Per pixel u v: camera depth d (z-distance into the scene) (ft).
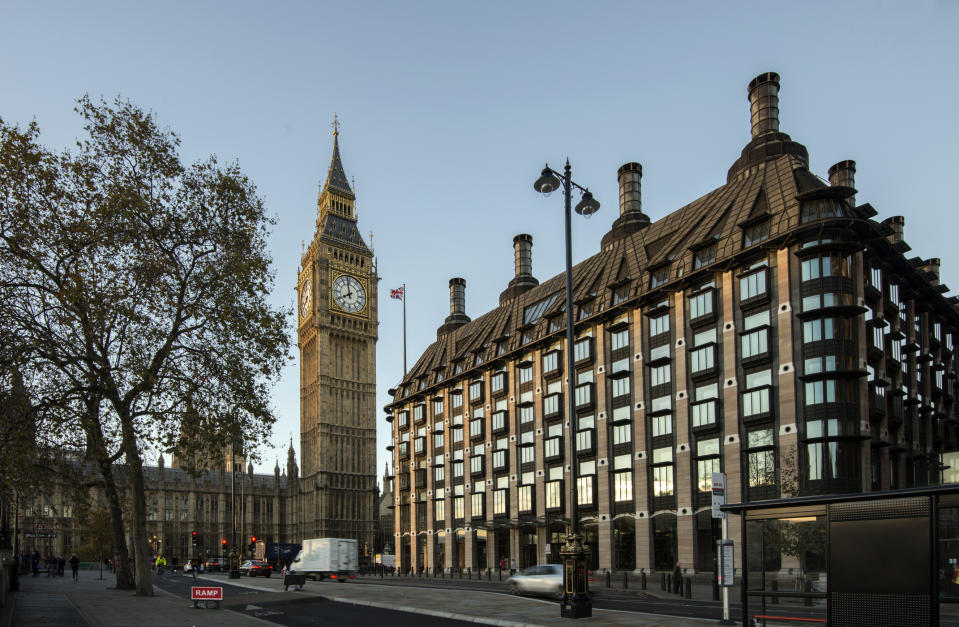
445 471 287.89
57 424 106.11
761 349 160.56
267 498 611.47
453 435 287.48
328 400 503.20
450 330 354.33
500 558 253.03
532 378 241.96
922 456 173.27
